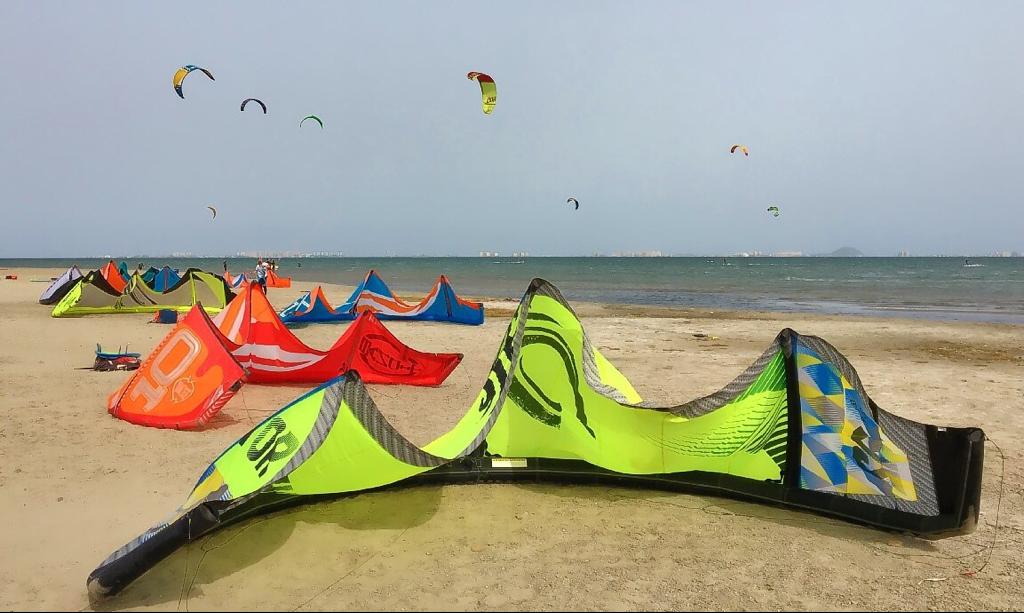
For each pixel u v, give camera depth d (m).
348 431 4.07
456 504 4.32
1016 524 4.15
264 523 3.96
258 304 7.90
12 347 9.82
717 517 4.18
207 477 3.75
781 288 33.91
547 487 4.65
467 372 8.91
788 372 4.33
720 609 3.11
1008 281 40.88
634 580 3.37
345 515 4.11
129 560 3.09
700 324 15.27
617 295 28.22
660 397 7.42
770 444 4.37
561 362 4.73
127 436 5.55
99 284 14.55
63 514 4.00
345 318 14.91
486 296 26.91
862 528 4.05
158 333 11.81
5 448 5.11
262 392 7.45
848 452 4.16
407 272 63.09
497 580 3.34
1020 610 3.15
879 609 3.14
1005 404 7.25
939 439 3.89
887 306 21.52
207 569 3.40
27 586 3.20
